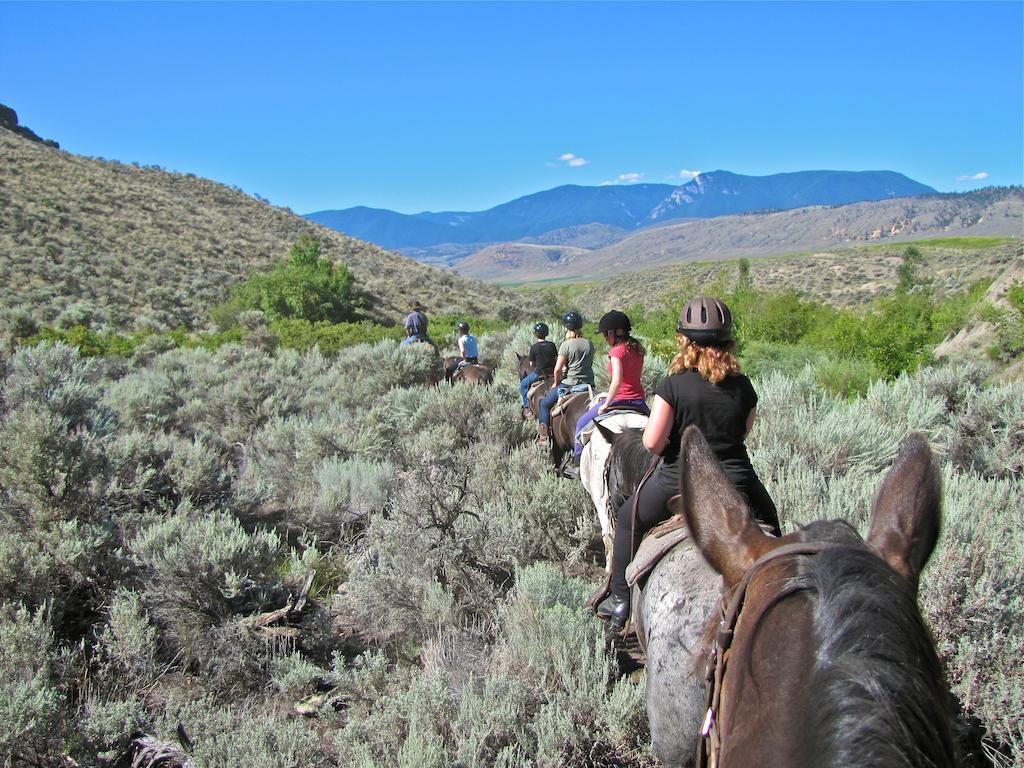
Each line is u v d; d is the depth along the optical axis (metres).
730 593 2.33
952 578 4.08
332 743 4.55
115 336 27.94
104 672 5.09
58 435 6.64
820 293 133.00
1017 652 3.81
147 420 11.30
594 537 6.96
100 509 6.65
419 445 9.32
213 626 5.43
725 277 33.28
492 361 18.53
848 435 7.14
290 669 5.08
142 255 62.78
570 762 4.02
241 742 4.16
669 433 3.65
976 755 3.81
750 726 1.75
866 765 1.34
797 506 5.57
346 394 13.97
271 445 10.25
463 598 5.88
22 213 63.03
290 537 7.87
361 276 75.38
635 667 4.93
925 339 17.73
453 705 4.36
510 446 9.83
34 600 5.55
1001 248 142.25
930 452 2.30
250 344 27.92
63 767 4.23
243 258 71.81
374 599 5.70
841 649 1.62
